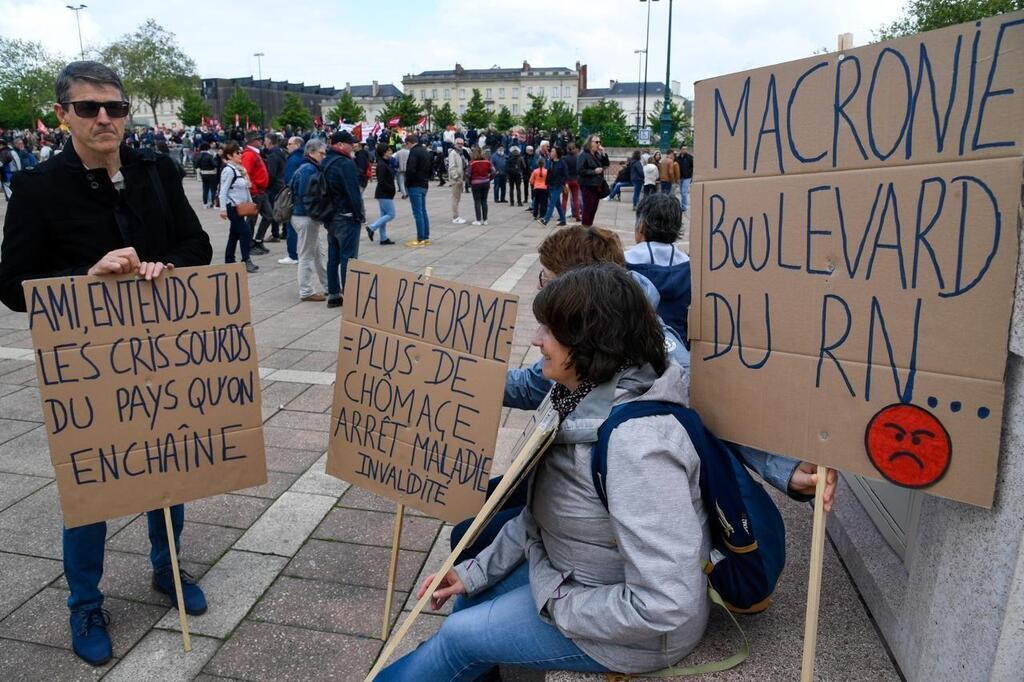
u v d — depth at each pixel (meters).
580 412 1.67
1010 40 1.30
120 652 2.59
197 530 3.36
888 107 1.46
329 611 2.82
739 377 1.79
